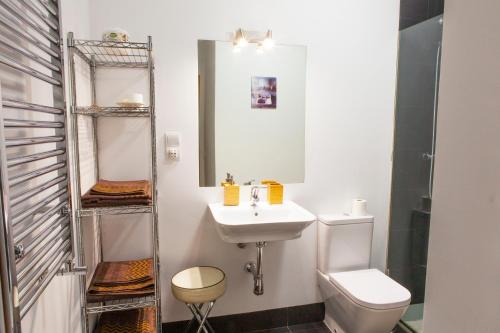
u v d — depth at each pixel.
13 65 0.74
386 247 2.41
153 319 1.72
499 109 0.50
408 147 2.32
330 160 2.24
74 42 1.46
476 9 0.54
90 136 1.78
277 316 2.24
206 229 2.06
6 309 0.64
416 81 2.28
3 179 0.63
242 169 2.10
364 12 2.19
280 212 2.01
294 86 2.13
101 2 1.80
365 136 2.28
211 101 2.00
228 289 2.14
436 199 0.64
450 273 0.60
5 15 0.77
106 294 1.56
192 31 1.93
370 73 2.24
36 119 1.07
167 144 1.94
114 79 1.86
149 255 1.99
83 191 1.64
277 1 2.04
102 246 1.94
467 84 0.56
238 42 1.95
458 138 0.58
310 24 2.11
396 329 2.21
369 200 2.34
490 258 0.52
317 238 2.24
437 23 2.27
